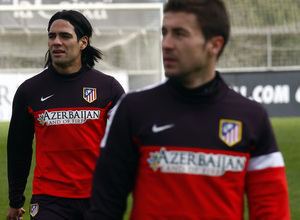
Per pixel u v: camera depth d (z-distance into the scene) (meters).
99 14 21.78
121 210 3.85
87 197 6.55
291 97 30.45
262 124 3.79
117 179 3.78
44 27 22.41
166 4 3.73
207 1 3.66
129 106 3.76
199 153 3.66
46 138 6.60
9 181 6.80
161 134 3.68
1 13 21.97
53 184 6.54
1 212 11.09
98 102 6.73
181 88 3.70
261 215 3.80
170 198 3.64
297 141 21.45
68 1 21.50
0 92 23.19
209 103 3.71
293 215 10.69
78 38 6.77
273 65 30.92
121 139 3.76
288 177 14.56
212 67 3.77
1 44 22.69
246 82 30.52
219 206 3.65
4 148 19.78
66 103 6.62
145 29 21.84
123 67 22.08
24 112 6.66
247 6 30.75
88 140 6.60
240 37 30.98
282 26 30.38
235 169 3.70
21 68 23.05
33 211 6.64
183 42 3.62
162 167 3.67
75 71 6.77
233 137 3.70
